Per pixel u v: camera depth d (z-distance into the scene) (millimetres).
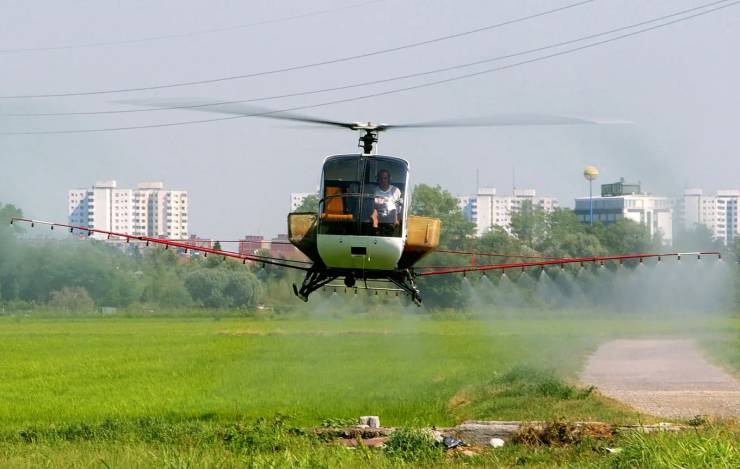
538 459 68250
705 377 134125
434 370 149375
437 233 89812
